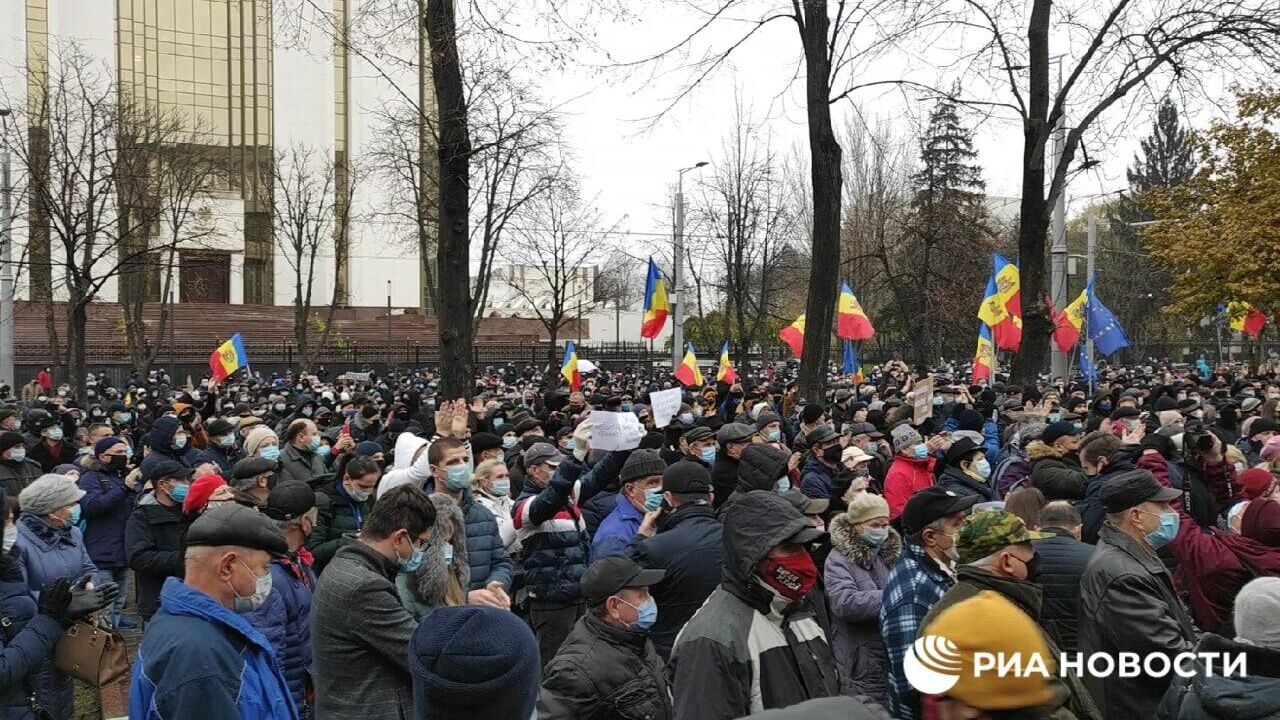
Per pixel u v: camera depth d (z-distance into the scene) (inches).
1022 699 86.7
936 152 1653.5
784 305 2046.0
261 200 2177.7
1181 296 1045.2
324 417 649.0
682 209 1145.4
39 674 210.7
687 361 929.5
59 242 1608.0
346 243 2245.3
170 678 140.7
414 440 318.0
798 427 556.7
